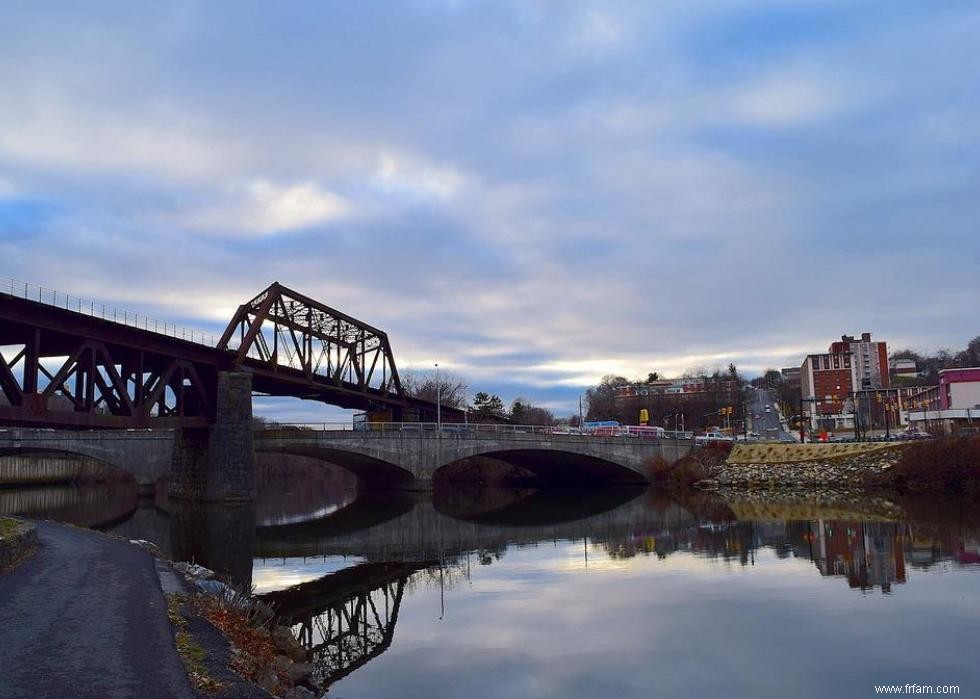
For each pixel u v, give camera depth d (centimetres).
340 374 9438
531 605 2764
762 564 3531
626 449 9862
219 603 2102
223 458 7044
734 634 2269
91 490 11338
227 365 7281
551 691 1808
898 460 8475
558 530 5406
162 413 6481
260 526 5866
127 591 2047
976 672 1895
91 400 5172
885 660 1994
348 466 10069
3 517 3253
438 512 7269
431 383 17975
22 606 1839
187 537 4981
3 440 8131
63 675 1279
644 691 1798
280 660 1731
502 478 12800
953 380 13525
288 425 8244
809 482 8806
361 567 3778
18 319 4625
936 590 2827
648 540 4625
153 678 1271
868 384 11512
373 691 1825
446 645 2234
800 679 1859
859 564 3438
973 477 7656
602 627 2395
